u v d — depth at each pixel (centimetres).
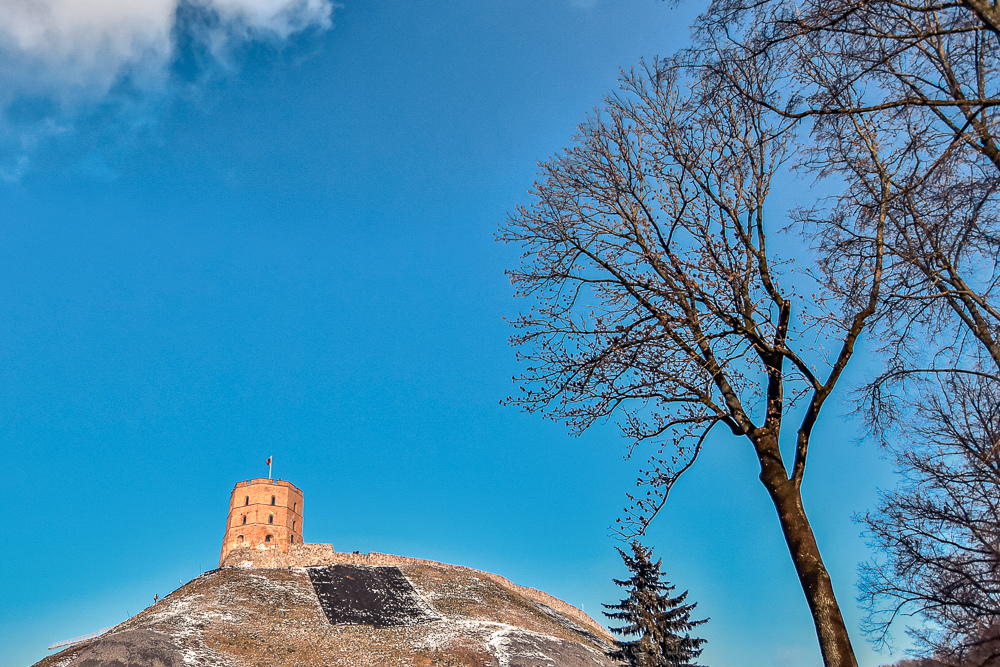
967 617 1327
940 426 1321
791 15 837
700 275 886
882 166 942
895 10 832
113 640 4356
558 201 1062
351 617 5831
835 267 1023
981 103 722
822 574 767
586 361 939
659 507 920
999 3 693
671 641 3806
